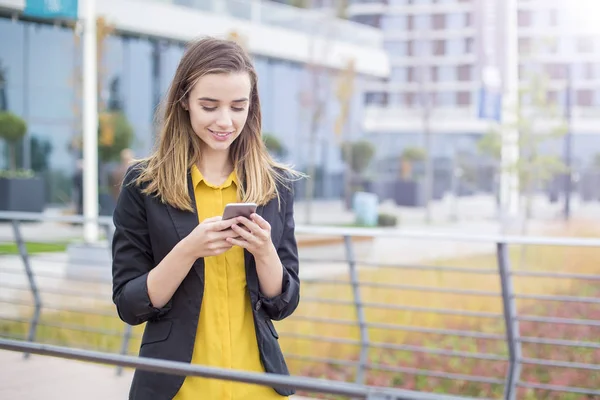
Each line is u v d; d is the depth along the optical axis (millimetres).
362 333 4789
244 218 1943
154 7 18391
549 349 6508
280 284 2100
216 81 2029
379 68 26594
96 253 9445
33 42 18078
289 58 23328
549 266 10508
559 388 4188
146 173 2102
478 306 8023
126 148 18000
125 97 19594
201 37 2154
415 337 7047
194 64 2072
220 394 2043
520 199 17062
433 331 4523
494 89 15305
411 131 33750
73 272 9414
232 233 1954
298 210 24828
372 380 6035
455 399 1435
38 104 18328
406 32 35625
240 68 2057
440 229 19781
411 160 31156
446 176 32156
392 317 7535
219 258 2080
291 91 25625
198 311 2035
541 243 3896
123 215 2117
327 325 7219
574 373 5949
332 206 26922
